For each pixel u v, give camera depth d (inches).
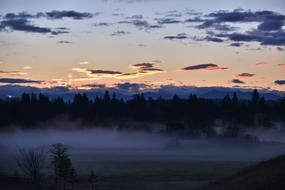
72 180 3243.1
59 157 3235.7
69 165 3221.0
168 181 3619.6
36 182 3117.6
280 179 1935.3
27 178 3265.3
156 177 3878.0
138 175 4008.4
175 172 4234.7
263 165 2283.5
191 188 3179.1
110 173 4143.7
